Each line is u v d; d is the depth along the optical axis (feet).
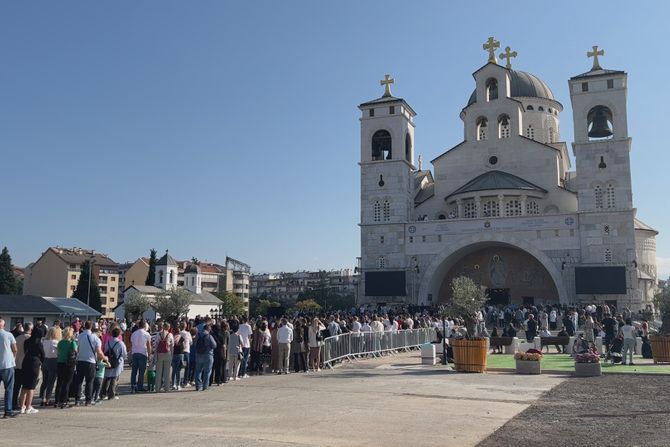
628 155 193.88
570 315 153.79
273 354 89.40
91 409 55.31
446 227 211.41
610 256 190.39
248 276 588.50
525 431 42.80
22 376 53.36
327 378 78.02
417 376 78.79
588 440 40.04
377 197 223.30
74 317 220.43
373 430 42.98
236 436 41.16
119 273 525.75
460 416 48.62
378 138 230.89
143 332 69.72
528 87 267.39
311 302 457.27
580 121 200.95
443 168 232.32
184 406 55.77
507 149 224.74
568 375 79.15
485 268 220.23
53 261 410.72
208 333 69.72
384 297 214.90
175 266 359.87
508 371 83.56
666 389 65.10
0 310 200.64
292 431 42.78
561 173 235.61
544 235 198.59
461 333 103.24
